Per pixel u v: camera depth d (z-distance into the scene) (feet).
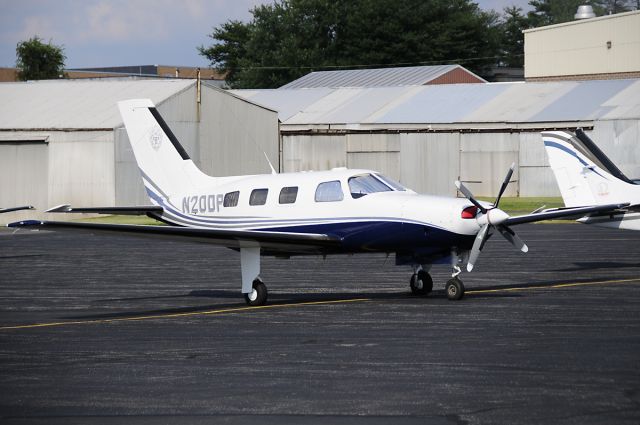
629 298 94.22
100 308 96.84
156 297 105.60
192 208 112.68
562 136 128.67
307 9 538.88
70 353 70.23
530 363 62.08
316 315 87.15
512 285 107.76
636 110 274.57
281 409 52.01
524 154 286.05
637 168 269.44
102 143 249.55
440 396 53.88
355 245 98.17
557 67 417.90
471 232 92.94
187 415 51.29
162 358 67.26
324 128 321.52
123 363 65.72
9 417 51.60
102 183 250.37
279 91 370.32
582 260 135.95
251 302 96.17
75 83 286.87
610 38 401.49
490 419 48.93
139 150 119.24
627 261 133.49
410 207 94.63
